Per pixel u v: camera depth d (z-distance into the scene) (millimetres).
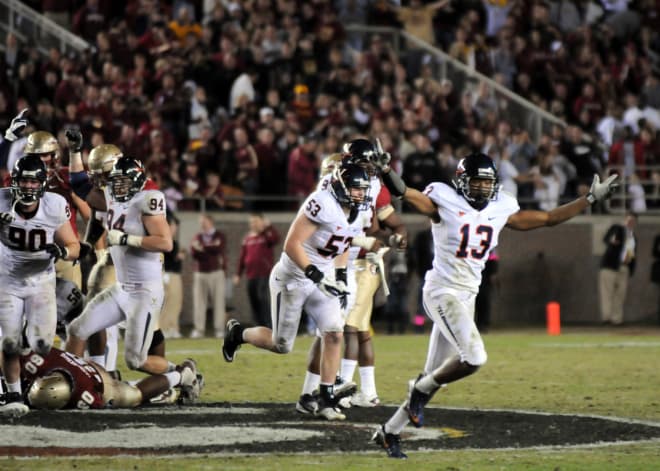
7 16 78688
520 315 79188
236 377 40688
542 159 76188
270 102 74312
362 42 86250
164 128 69375
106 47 73312
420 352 52969
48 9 82812
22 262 29266
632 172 79312
